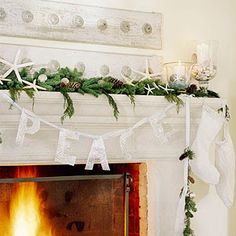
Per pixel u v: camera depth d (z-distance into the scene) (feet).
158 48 7.32
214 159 7.49
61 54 6.70
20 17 6.48
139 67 7.16
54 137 6.28
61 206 6.80
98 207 6.98
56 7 6.69
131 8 7.18
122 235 7.08
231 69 7.86
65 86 6.02
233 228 7.75
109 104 6.21
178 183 7.11
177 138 7.02
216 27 7.77
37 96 5.84
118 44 7.06
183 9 7.54
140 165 7.36
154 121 6.56
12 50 6.43
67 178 6.74
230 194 7.04
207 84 7.32
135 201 7.38
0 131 5.98
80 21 6.83
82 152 6.43
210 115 6.82
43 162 6.27
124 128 6.58
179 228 6.68
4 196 6.53
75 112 6.16
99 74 6.91
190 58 7.53
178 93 6.77
